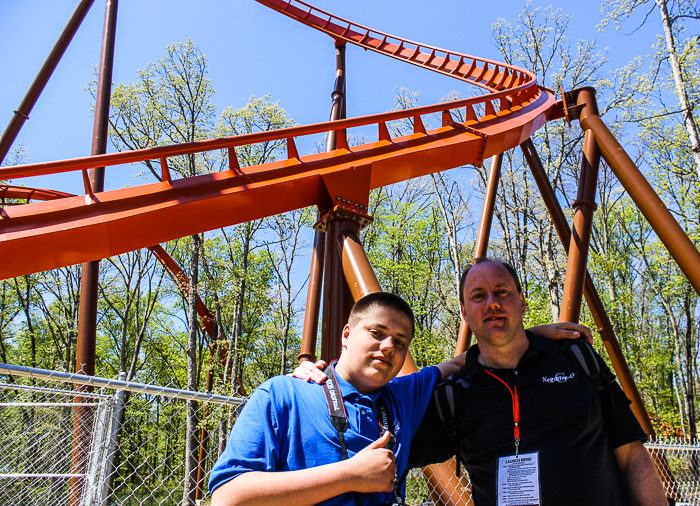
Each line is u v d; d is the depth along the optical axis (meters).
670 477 5.53
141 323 33.31
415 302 27.52
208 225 6.07
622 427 2.10
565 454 2.00
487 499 2.11
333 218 6.41
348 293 5.79
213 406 13.84
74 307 29.17
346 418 1.75
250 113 25.05
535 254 26.81
